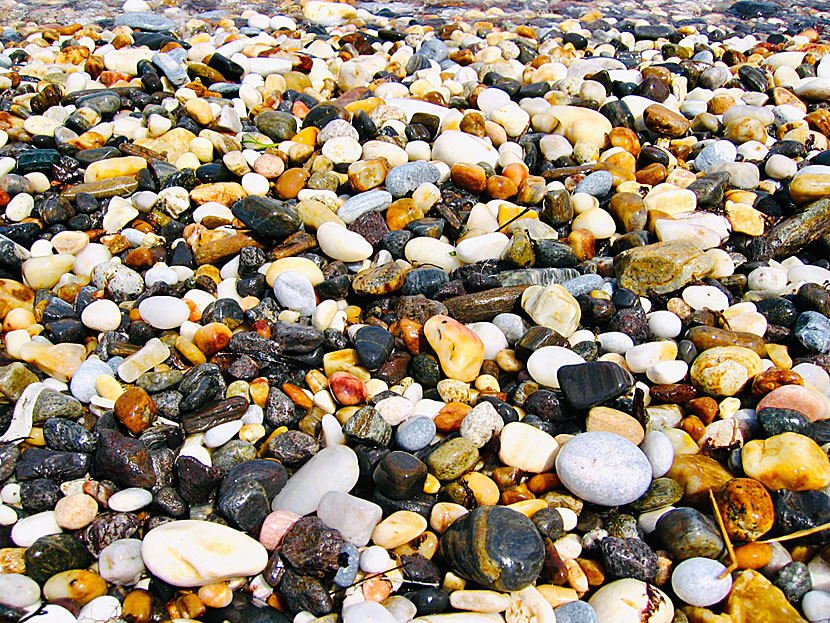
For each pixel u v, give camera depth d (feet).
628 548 1.22
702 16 3.81
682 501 1.31
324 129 2.18
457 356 1.50
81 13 3.56
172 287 1.69
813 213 1.86
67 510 1.27
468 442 1.36
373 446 1.37
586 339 1.59
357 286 1.67
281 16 3.52
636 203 1.90
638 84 2.61
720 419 1.44
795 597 1.19
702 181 2.00
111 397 1.46
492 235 1.81
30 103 2.37
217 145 2.11
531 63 2.85
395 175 1.98
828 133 2.33
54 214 1.90
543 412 1.44
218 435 1.40
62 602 1.18
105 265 1.71
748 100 2.50
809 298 1.63
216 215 1.89
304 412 1.49
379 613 1.14
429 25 3.56
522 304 1.65
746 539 1.23
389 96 2.53
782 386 1.43
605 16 3.77
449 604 1.20
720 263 1.78
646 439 1.36
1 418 1.44
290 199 1.99
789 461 1.28
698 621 1.18
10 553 1.23
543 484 1.32
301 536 1.22
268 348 1.54
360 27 3.50
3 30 3.26
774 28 3.60
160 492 1.31
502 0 4.01
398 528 1.25
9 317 1.65
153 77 2.50
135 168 2.06
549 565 1.21
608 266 1.79
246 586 1.23
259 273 1.73
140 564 1.22
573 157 2.18
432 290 1.69
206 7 3.76
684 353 1.53
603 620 1.16
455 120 2.27
